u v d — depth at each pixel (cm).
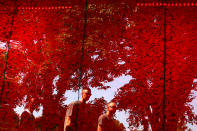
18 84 623
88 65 645
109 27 623
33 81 641
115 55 651
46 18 631
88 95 387
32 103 517
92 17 618
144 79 612
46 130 568
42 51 665
